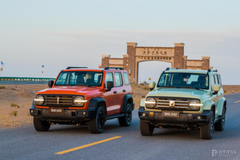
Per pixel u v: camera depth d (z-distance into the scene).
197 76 12.55
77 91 11.93
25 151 8.97
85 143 10.27
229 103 29.95
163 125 11.34
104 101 12.71
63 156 8.43
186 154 8.94
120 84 14.77
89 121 12.06
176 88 12.28
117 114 14.09
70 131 12.88
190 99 10.84
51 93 11.94
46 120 12.15
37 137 11.27
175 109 10.91
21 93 34.41
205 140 11.23
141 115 11.30
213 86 12.12
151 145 10.15
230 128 14.56
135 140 11.00
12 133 12.05
